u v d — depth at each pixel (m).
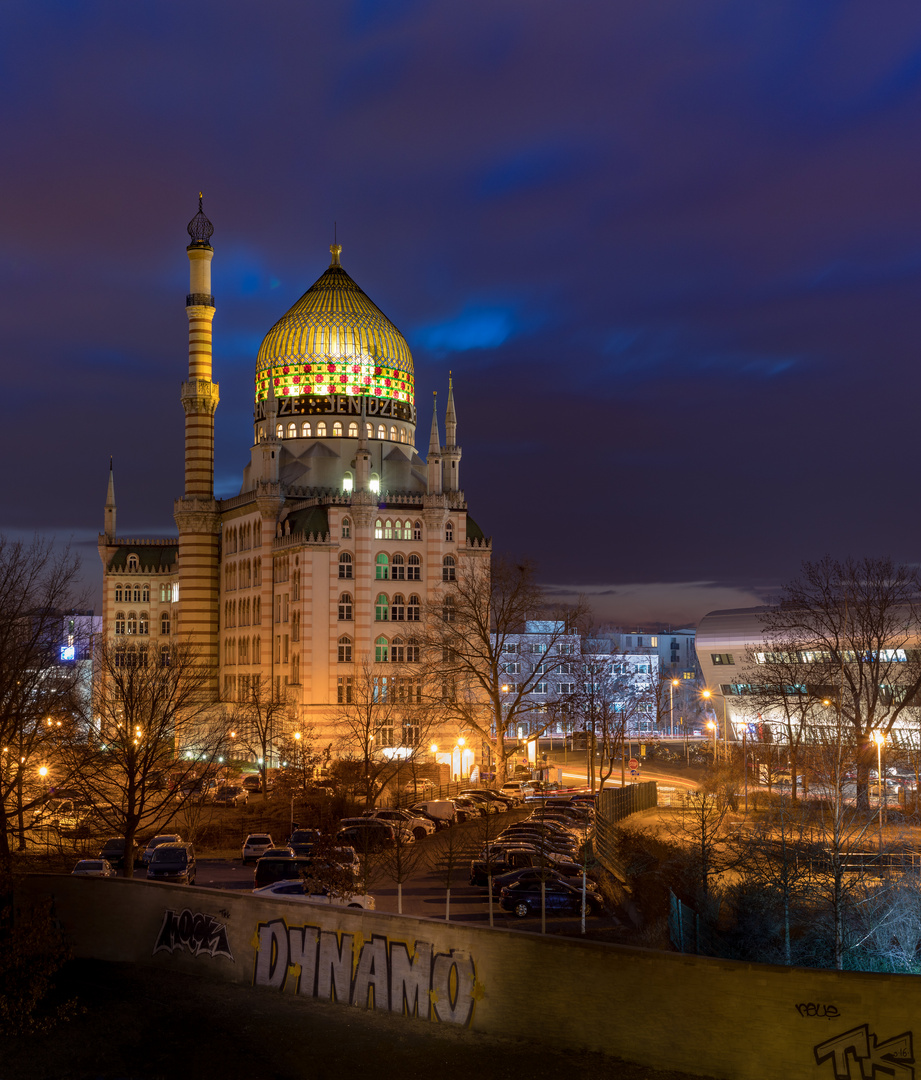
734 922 52.75
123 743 73.69
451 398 143.38
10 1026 38.88
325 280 160.25
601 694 167.75
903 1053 31.59
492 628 139.62
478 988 37.31
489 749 138.62
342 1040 37.00
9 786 67.88
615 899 62.78
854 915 52.47
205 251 164.88
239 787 109.81
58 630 77.56
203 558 163.00
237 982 43.09
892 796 92.31
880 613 109.81
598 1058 34.84
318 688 132.50
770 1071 32.81
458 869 74.00
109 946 46.62
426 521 138.50
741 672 158.25
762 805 93.81
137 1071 35.59
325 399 153.75
